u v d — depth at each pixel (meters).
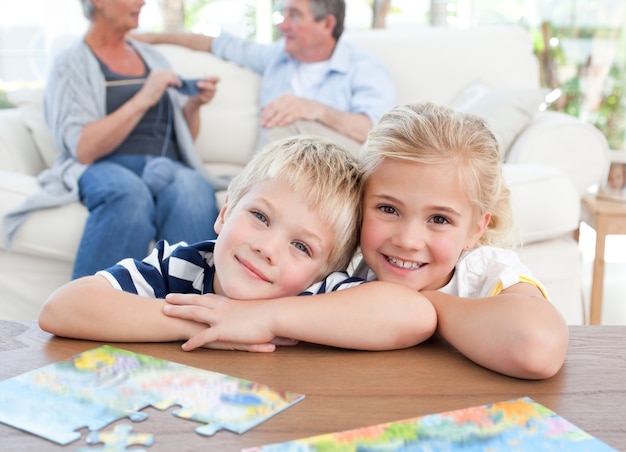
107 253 1.92
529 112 2.18
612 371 0.73
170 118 2.27
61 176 2.06
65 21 3.65
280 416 0.61
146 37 2.60
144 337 0.78
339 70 2.38
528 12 3.48
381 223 0.87
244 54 2.59
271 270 0.83
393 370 0.72
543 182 1.88
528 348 0.70
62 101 2.14
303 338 0.78
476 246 1.01
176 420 0.59
